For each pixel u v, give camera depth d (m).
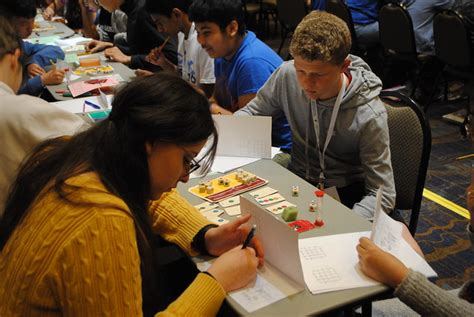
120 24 4.21
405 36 3.79
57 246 0.85
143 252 0.96
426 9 3.85
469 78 3.55
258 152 1.76
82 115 2.21
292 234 1.06
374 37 4.32
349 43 1.61
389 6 3.81
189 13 2.21
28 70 2.93
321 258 1.19
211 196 1.50
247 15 6.29
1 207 1.37
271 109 2.03
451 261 2.35
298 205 1.44
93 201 0.87
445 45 3.53
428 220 2.67
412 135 1.74
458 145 3.46
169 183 0.98
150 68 3.25
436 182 3.03
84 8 4.69
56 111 1.43
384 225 1.31
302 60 1.58
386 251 1.22
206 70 2.63
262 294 1.08
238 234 1.22
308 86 1.63
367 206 1.59
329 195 1.53
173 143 0.92
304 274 1.14
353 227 1.32
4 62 1.54
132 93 0.92
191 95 0.94
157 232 1.33
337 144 1.79
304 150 1.94
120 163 0.92
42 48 3.19
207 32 2.16
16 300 0.89
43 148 1.01
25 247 0.88
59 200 0.89
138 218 0.94
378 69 4.46
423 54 3.97
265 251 1.19
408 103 1.76
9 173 1.38
